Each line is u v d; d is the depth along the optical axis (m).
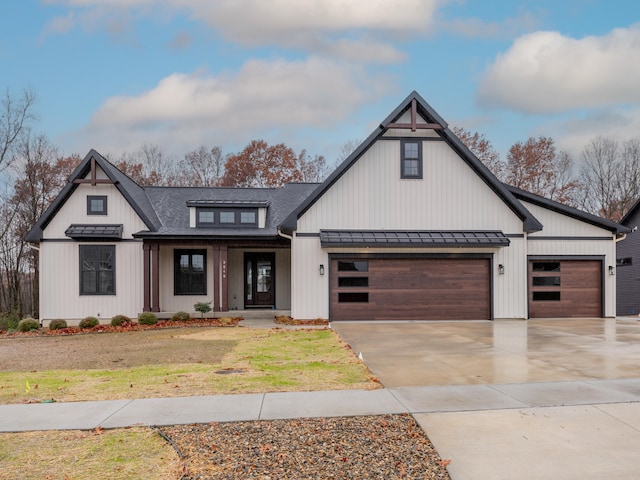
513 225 16.58
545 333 12.98
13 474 4.32
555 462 4.50
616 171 38.53
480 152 37.97
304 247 16.06
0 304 33.03
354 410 6.00
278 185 38.19
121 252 17.91
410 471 4.34
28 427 5.55
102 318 17.78
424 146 16.47
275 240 17.98
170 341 12.45
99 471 4.37
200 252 19.06
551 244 17.12
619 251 26.44
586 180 39.50
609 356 9.52
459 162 16.53
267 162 38.56
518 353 9.92
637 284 24.83
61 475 4.29
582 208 39.59
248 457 4.64
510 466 4.43
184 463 4.51
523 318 16.41
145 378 7.95
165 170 41.84
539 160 37.88
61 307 17.73
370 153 16.31
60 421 5.74
